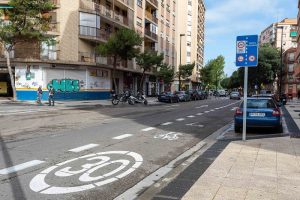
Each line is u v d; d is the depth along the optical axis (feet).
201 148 33.37
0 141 33.30
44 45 118.01
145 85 185.78
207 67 294.66
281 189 18.70
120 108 90.43
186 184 20.30
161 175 22.85
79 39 124.06
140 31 170.30
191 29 294.87
